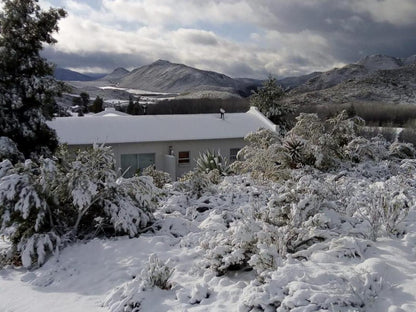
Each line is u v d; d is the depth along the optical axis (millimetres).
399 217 5852
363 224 5898
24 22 14477
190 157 21469
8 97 14172
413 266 4445
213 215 7129
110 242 6797
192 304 4488
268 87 32125
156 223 7465
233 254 4992
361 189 8273
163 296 4727
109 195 7309
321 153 12141
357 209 6348
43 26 14836
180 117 23812
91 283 5586
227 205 8484
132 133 20719
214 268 5164
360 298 3789
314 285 4000
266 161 12180
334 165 12430
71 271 6035
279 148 12383
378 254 4848
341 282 4070
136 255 6215
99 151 7500
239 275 5051
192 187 9492
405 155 13859
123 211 7098
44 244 6531
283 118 32469
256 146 13492
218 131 22078
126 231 7027
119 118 22609
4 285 5809
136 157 20656
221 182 11391
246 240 5094
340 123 13852
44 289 5574
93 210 7539
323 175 11203
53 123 20906
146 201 7473
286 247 5250
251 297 4012
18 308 5027
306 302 3750
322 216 5449
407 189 7754
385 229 5566
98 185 7328
